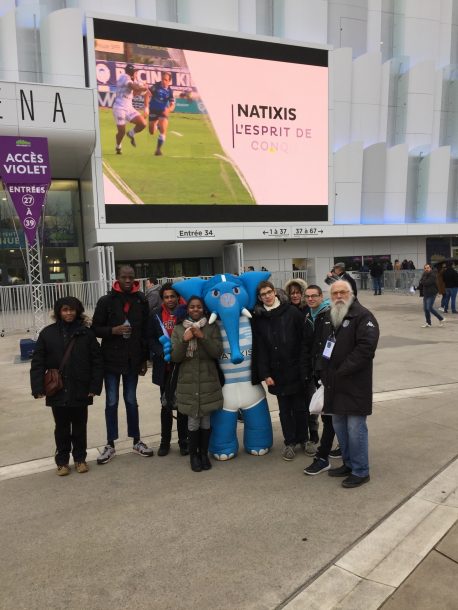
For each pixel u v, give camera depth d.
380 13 26.98
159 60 21.66
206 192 22.91
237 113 23.30
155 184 21.88
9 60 20.52
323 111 25.05
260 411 4.57
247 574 2.72
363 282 25.69
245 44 23.17
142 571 2.79
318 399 3.99
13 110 18.61
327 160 25.34
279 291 5.01
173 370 4.44
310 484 3.88
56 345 4.12
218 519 3.36
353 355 3.61
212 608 2.45
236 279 4.49
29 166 10.76
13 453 4.86
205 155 22.77
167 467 4.38
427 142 28.34
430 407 5.80
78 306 4.18
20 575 2.79
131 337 4.57
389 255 28.25
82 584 2.68
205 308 4.41
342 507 3.46
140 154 21.53
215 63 22.69
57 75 20.52
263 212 24.12
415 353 9.24
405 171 27.75
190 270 25.98
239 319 4.40
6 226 22.53
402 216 28.08
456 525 3.11
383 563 2.76
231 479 4.04
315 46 24.53
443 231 28.47
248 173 23.70
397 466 4.14
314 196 25.22
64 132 19.48
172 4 22.98
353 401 3.71
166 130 21.97
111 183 21.06
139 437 4.78
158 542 3.09
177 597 2.54
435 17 28.03
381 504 3.47
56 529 3.31
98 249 19.73
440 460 4.21
